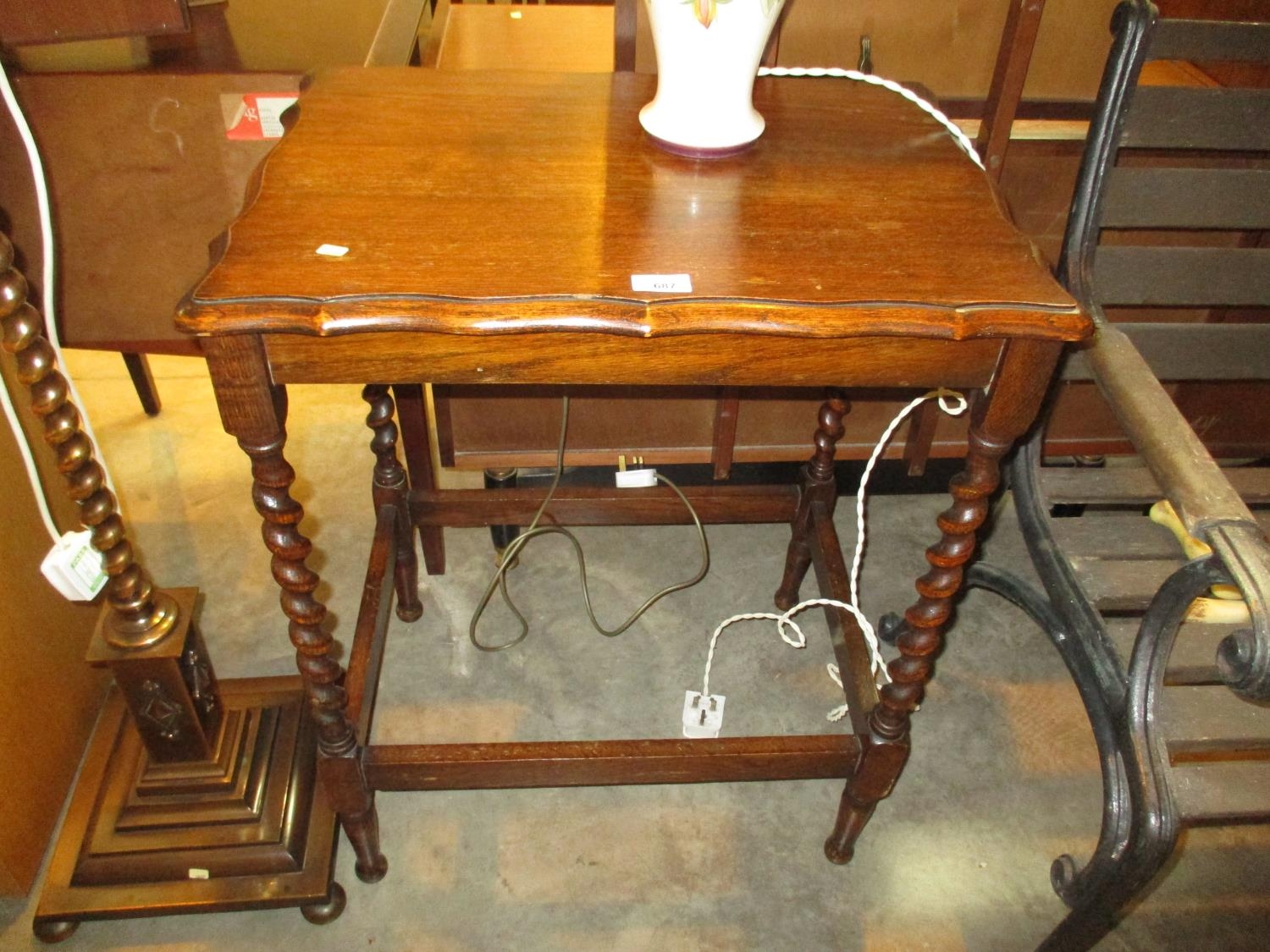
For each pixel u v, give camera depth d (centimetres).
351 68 100
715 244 75
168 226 114
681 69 85
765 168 87
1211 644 99
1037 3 106
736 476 162
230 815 109
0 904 109
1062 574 105
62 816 117
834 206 81
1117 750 92
